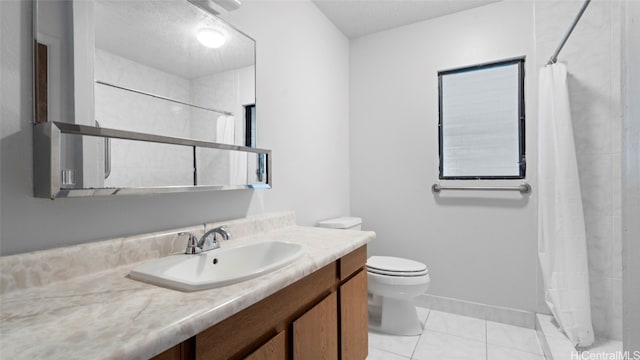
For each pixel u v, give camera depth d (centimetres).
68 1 93
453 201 240
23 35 86
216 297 76
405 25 259
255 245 136
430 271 248
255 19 171
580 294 174
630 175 40
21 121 85
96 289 83
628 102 41
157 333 59
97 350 53
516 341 197
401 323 207
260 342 90
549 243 184
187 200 131
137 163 110
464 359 178
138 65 111
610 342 178
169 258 108
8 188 82
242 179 155
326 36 244
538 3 210
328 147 246
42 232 88
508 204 223
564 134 181
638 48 39
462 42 238
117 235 106
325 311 122
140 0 113
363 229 274
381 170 267
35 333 59
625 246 41
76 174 92
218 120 143
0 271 78
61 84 91
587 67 191
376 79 270
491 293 227
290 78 200
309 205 219
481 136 235
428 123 249
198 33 135
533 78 215
